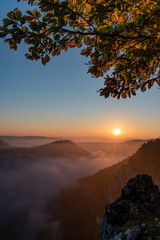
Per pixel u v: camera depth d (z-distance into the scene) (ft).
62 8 5.05
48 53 6.74
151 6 6.03
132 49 7.08
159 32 6.08
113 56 7.13
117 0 5.35
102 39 6.14
